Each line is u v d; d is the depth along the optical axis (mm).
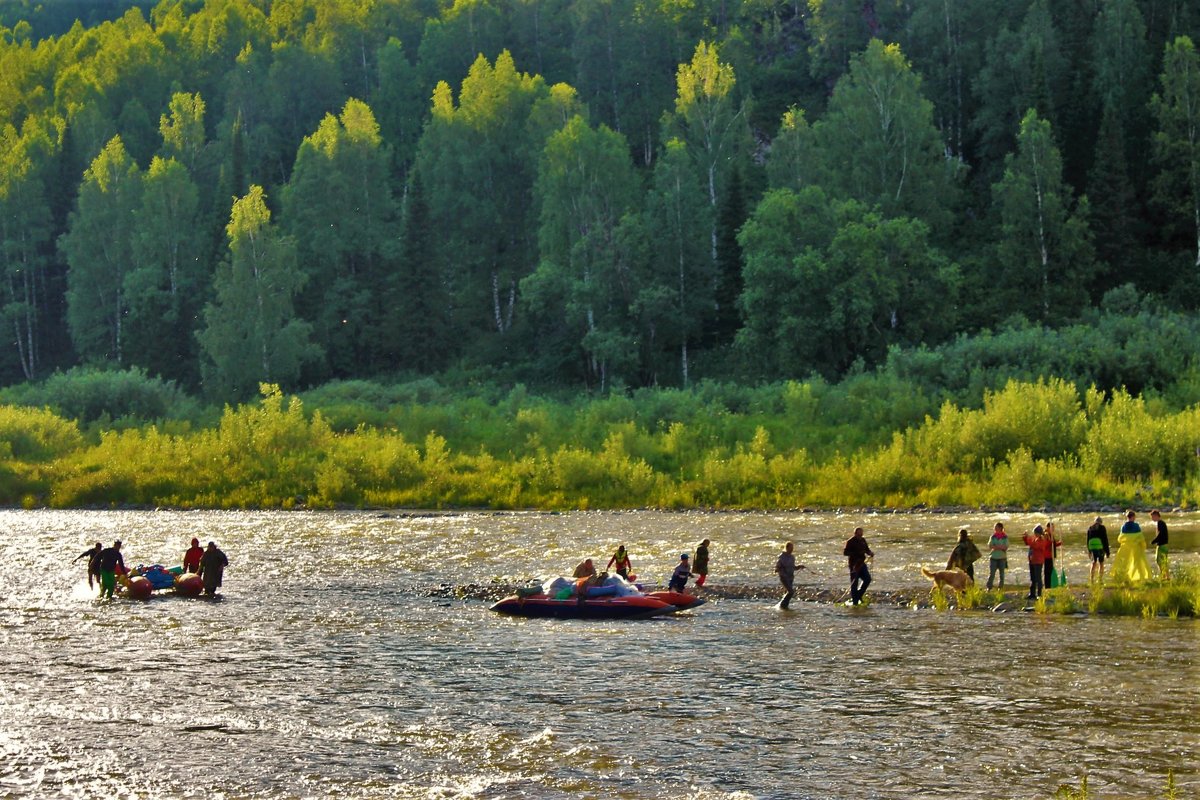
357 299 105188
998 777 16406
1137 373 69062
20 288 125125
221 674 23281
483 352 102312
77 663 24328
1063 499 49781
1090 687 20891
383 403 87125
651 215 96125
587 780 16734
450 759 17797
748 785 16391
